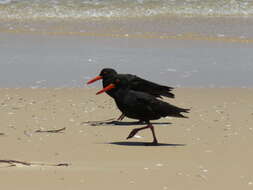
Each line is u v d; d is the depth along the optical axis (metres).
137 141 12.46
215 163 10.64
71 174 9.67
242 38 28.41
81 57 23.17
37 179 9.33
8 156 10.92
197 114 15.09
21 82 18.84
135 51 24.64
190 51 24.88
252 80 19.69
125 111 12.28
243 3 37.25
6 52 23.97
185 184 9.30
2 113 14.81
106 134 13.05
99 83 19.03
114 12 34.94
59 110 15.32
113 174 9.75
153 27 31.20
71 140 12.37
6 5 35.22
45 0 36.38
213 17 34.69
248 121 14.34
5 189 8.80
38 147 11.68
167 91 14.32
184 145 12.06
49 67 21.30
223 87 18.56
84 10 35.03
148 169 10.12
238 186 9.27
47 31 29.53
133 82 14.02
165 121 14.39
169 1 37.06
